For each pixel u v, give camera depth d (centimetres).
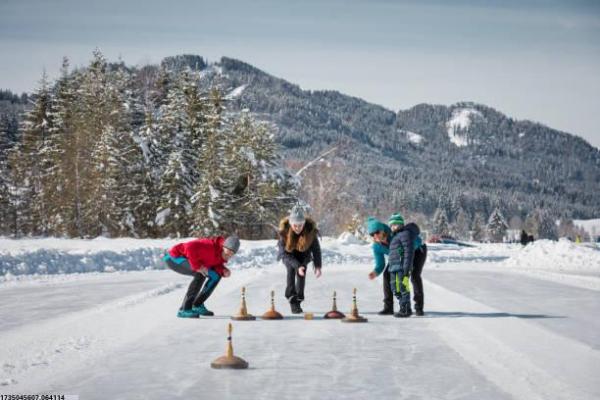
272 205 6372
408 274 1123
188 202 6119
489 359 756
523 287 1770
